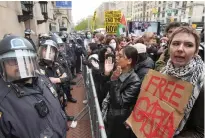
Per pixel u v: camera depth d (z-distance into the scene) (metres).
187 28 1.43
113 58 3.07
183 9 37.84
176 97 1.51
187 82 1.44
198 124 1.41
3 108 1.26
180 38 1.42
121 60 2.25
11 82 1.34
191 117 1.47
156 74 1.77
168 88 1.60
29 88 1.44
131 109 2.17
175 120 1.47
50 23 20.33
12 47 1.36
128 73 2.23
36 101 1.39
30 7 8.05
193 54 1.42
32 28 10.55
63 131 1.57
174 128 1.47
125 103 2.13
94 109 2.77
